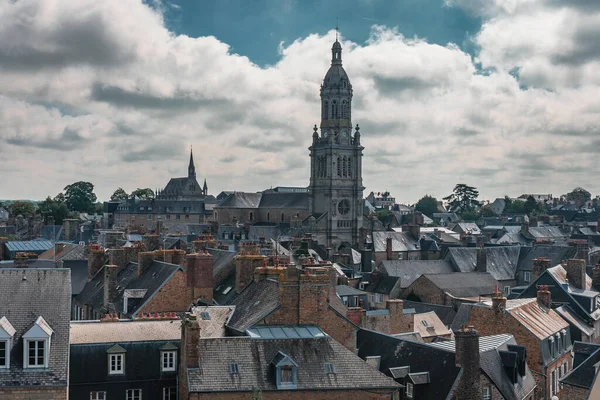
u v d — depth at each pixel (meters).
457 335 60.19
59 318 50.69
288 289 62.66
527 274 175.00
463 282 143.75
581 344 75.56
